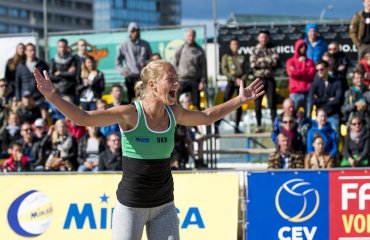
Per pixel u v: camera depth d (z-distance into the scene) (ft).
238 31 45.37
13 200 26.30
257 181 25.67
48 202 26.14
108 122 16.02
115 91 38.65
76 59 42.01
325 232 25.38
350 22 43.98
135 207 16.51
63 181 26.20
